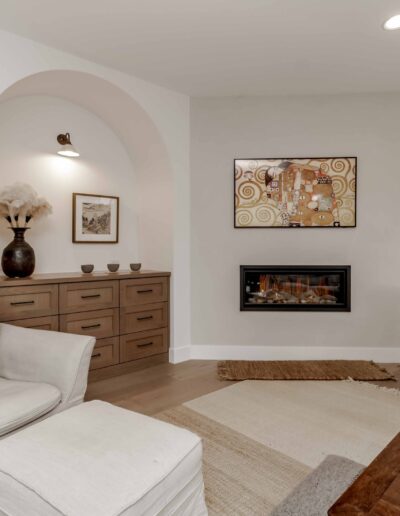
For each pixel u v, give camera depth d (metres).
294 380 3.10
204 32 2.54
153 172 3.71
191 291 3.74
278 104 3.64
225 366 3.45
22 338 2.10
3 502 1.17
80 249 3.54
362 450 2.04
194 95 3.61
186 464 1.29
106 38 2.61
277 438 2.17
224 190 3.69
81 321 2.98
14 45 2.53
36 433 1.37
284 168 3.63
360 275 3.62
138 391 2.88
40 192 3.26
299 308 3.65
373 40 2.64
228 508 1.59
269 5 2.25
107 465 1.18
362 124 3.58
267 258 3.68
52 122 3.32
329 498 1.64
